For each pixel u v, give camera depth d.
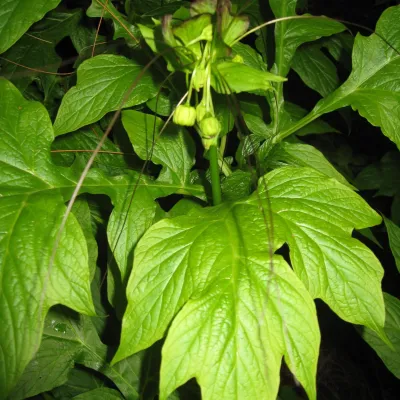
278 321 0.23
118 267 0.34
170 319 0.24
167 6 0.44
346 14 0.81
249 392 0.22
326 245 0.27
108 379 0.51
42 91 0.53
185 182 0.37
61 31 0.51
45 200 0.29
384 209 0.78
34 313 0.25
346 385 0.76
